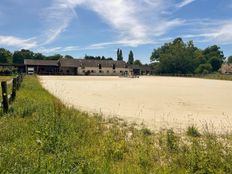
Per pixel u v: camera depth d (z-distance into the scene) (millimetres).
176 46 143875
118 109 16297
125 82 52906
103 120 12062
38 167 5227
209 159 6023
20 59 150125
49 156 6004
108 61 128250
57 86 35688
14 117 10203
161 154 7039
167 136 8352
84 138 7914
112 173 5543
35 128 8141
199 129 11047
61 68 113438
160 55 144750
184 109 16984
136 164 6203
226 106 18609
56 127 8266
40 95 18984
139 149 7215
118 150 6848
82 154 6410
